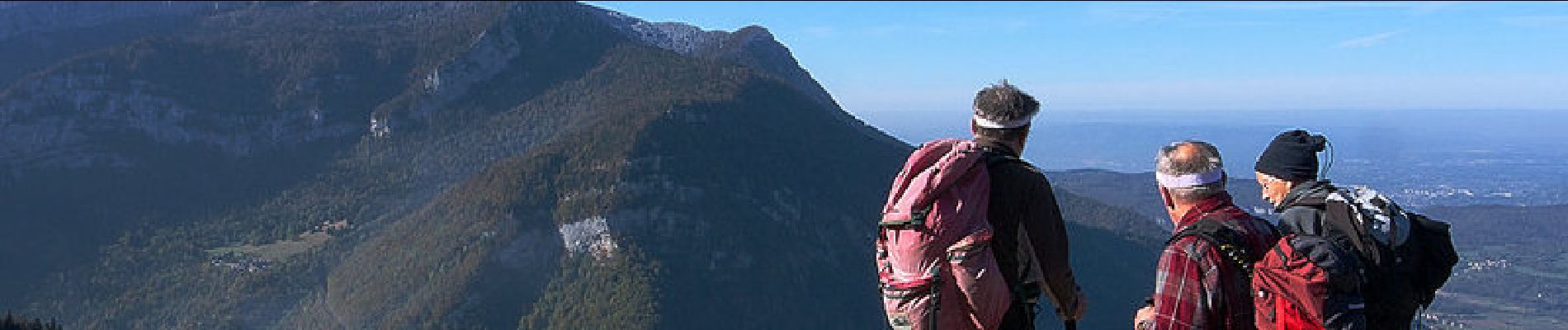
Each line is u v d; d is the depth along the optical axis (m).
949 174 6.13
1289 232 6.80
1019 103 6.47
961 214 6.08
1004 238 6.26
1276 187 7.28
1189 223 6.89
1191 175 6.93
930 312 6.14
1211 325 6.61
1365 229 6.52
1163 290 6.77
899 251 6.28
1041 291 6.62
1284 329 6.52
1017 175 6.32
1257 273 6.57
